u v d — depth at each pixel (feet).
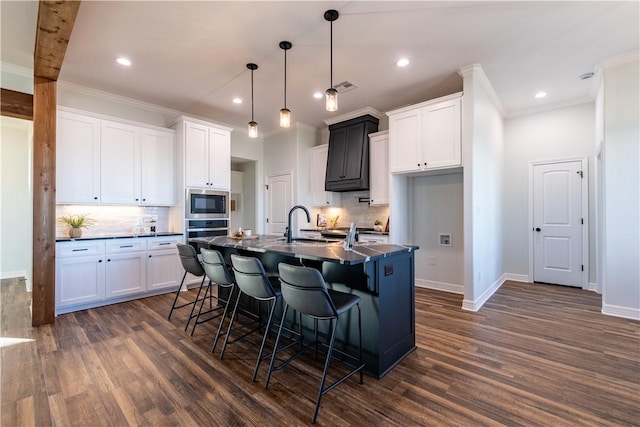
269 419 5.53
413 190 15.64
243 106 15.62
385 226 16.33
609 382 6.62
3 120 16.15
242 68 11.54
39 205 10.12
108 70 11.62
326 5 8.05
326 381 6.75
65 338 8.94
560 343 8.55
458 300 12.87
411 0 7.83
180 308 11.80
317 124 18.90
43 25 7.37
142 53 10.41
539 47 10.07
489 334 9.22
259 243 9.21
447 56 10.71
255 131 11.09
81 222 12.24
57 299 10.89
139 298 13.05
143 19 8.57
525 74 12.02
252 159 20.33
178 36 9.42
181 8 8.11
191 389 6.44
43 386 6.50
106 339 8.89
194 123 14.90
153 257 13.35
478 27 9.00
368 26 8.98
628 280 10.55
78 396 6.16
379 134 15.44
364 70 11.76
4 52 10.28
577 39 9.56
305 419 5.54
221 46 10.02
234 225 23.17
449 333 9.31
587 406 5.83
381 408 5.82
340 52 10.43
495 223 14.69
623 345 8.39
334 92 8.63
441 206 14.79
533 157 15.84
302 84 13.05
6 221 17.08
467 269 11.62
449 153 12.10
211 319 10.23
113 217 13.91
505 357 7.77
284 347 7.80
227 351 8.23
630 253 10.47
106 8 8.06
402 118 13.56
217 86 13.14
